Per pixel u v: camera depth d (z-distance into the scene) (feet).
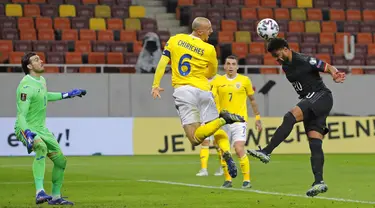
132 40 250.78
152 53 229.25
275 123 208.54
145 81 223.10
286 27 265.34
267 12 269.23
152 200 96.12
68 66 225.97
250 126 207.00
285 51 89.20
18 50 238.48
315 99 88.07
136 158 191.93
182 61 91.30
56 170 89.86
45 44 240.73
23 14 252.62
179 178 133.39
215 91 120.16
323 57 254.06
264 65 245.86
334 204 90.38
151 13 269.23
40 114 88.12
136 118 205.36
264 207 87.56
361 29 270.67
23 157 194.90
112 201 94.99
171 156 200.13
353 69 253.65
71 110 218.18
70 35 246.68
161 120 206.49
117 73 222.48
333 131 214.07
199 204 91.04
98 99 220.23
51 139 88.84
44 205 89.61
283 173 142.31
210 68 91.86
